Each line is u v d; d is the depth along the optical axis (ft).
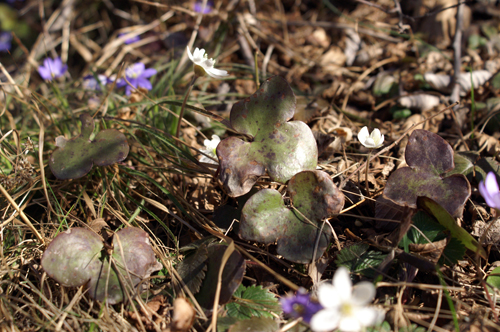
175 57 2.34
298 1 2.78
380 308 1.23
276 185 1.45
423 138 1.36
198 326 1.24
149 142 1.64
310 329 1.19
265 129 1.35
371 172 1.57
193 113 1.77
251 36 2.30
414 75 1.92
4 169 1.61
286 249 1.29
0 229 1.38
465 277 1.32
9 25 3.26
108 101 1.86
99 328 1.24
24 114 1.86
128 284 1.28
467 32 2.16
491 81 1.82
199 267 1.30
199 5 2.48
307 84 2.03
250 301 1.27
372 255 1.31
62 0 3.36
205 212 1.49
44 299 1.25
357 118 1.81
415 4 2.38
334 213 1.29
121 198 1.51
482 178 1.45
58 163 1.41
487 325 1.21
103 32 3.08
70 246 1.27
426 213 1.32
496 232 1.38
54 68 2.13
